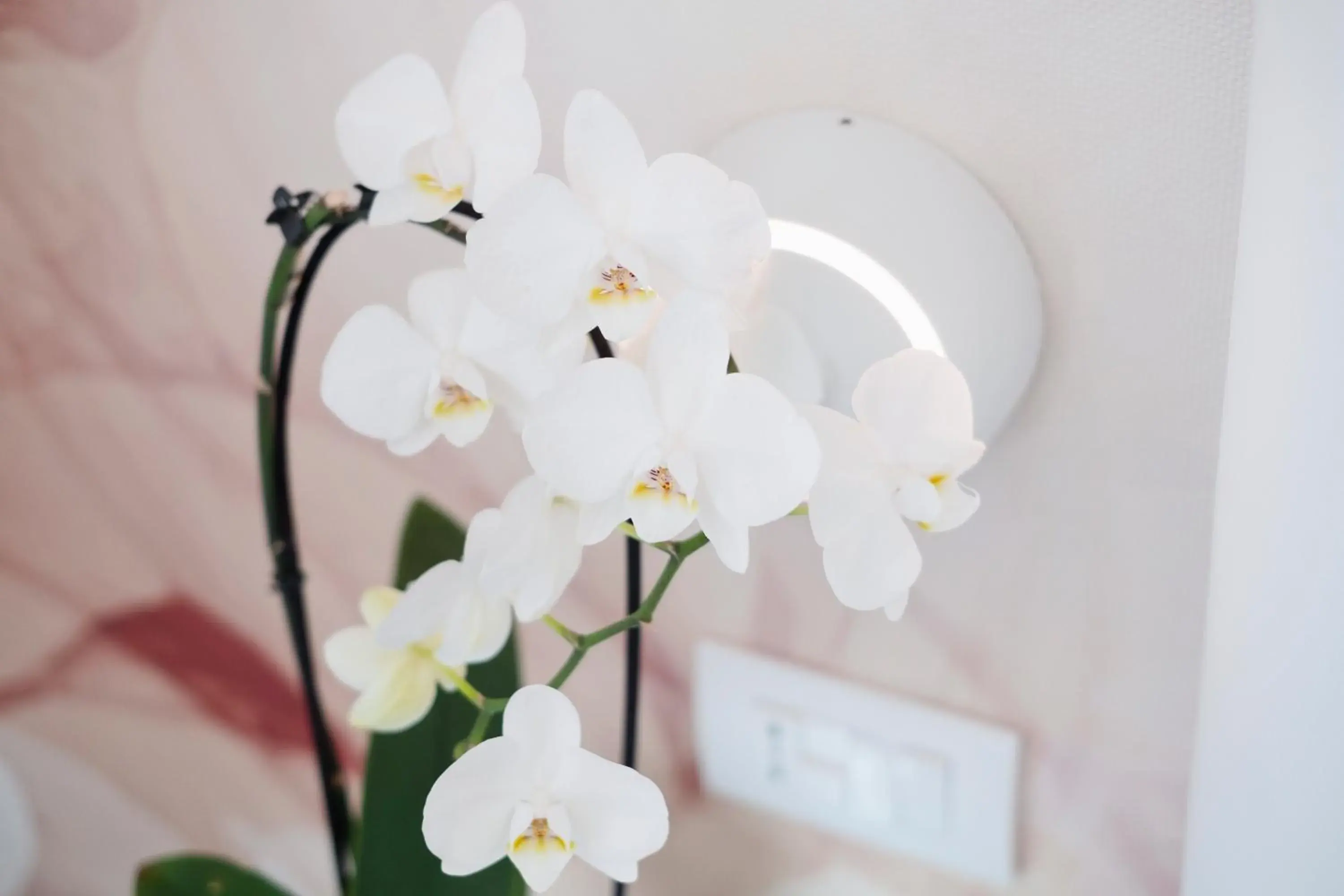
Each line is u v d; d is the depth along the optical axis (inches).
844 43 22.8
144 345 32.0
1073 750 25.2
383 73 20.8
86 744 38.2
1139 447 22.9
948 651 25.6
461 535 26.1
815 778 27.4
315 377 29.9
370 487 30.4
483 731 23.2
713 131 24.2
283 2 26.8
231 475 32.4
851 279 22.1
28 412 34.4
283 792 35.6
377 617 23.4
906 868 27.7
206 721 35.8
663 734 29.3
